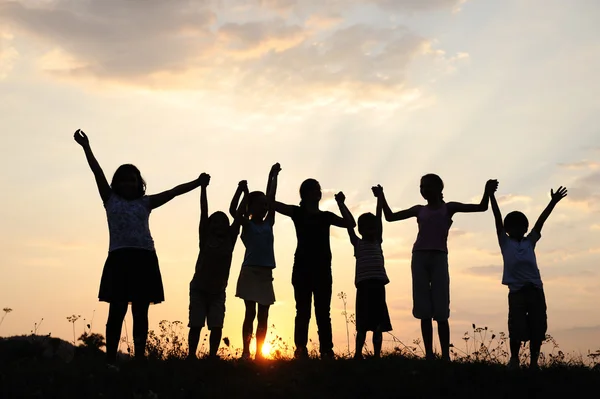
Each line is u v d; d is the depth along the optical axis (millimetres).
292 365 8758
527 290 10148
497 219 10469
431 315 10164
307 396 7648
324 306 10117
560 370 8867
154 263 8633
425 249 10312
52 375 7832
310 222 10438
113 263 8406
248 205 10688
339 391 7926
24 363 8500
